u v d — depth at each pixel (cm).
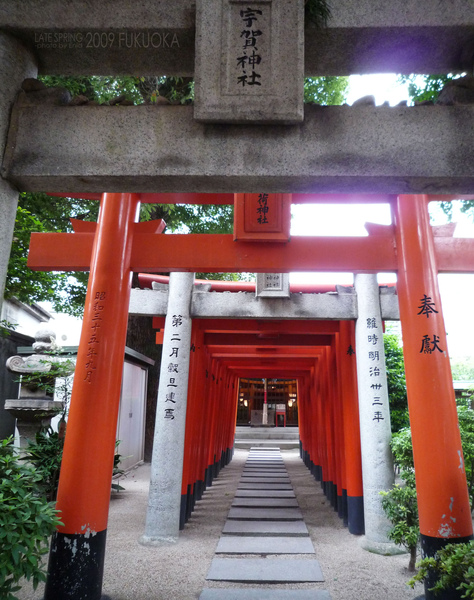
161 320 1020
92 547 455
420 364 504
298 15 309
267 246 562
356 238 562
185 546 706
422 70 352
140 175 308
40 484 828
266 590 539
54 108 317
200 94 305
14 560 334
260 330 959
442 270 563
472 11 308
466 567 340
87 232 605
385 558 655
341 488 893
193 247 563
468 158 305
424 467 480
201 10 312
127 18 321
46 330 1056
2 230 306
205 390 1119
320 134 311
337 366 929
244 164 308
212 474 1250
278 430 2791
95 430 477
